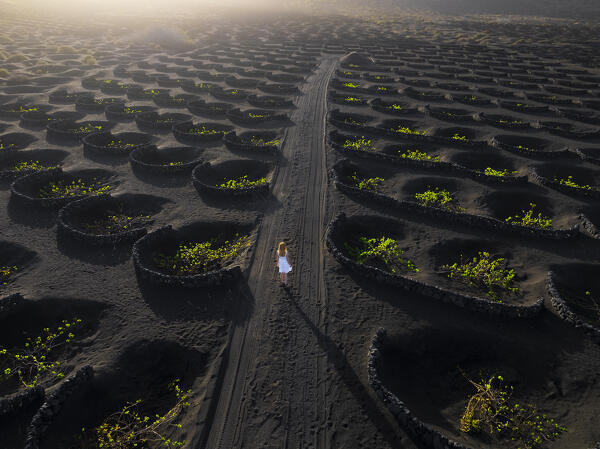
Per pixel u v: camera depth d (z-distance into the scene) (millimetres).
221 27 112688
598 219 22297
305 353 12836
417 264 18078
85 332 14031
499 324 14438
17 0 132375
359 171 28047
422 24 124500
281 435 10305
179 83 51875
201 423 10547
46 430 10352
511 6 170750
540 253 18766
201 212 21766
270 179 26062
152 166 26344
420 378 12727
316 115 40250
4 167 28438
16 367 12586
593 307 16109
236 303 14984
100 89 49000
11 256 18203
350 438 10219
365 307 14859
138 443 10281
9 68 57156
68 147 31250
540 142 34125
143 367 12594
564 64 67312
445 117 39000
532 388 12477
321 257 17875
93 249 18344
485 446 10453
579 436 10812
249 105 43812
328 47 82438
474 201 24281
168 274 17109
